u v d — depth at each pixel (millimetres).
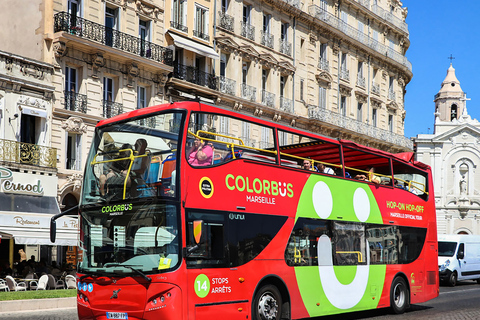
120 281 11070
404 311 17141
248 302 12039
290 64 42656
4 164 25438
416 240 18047
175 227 10859
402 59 58938
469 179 77438
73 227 24359
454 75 94000
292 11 42750
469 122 79000
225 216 11805
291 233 13383
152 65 32062
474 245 33938
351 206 15492
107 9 30938
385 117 56156
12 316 15469
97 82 29766
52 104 27812
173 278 10672
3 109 25875
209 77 36156
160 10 33469
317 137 14914
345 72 49625
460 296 23281
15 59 26344
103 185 11836
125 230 11289
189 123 11539
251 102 38438
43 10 28359
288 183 13617
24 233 23078
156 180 11188
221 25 37312
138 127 11898
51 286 22031
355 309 15094
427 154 79250
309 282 13672
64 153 28250
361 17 52812
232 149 12398
